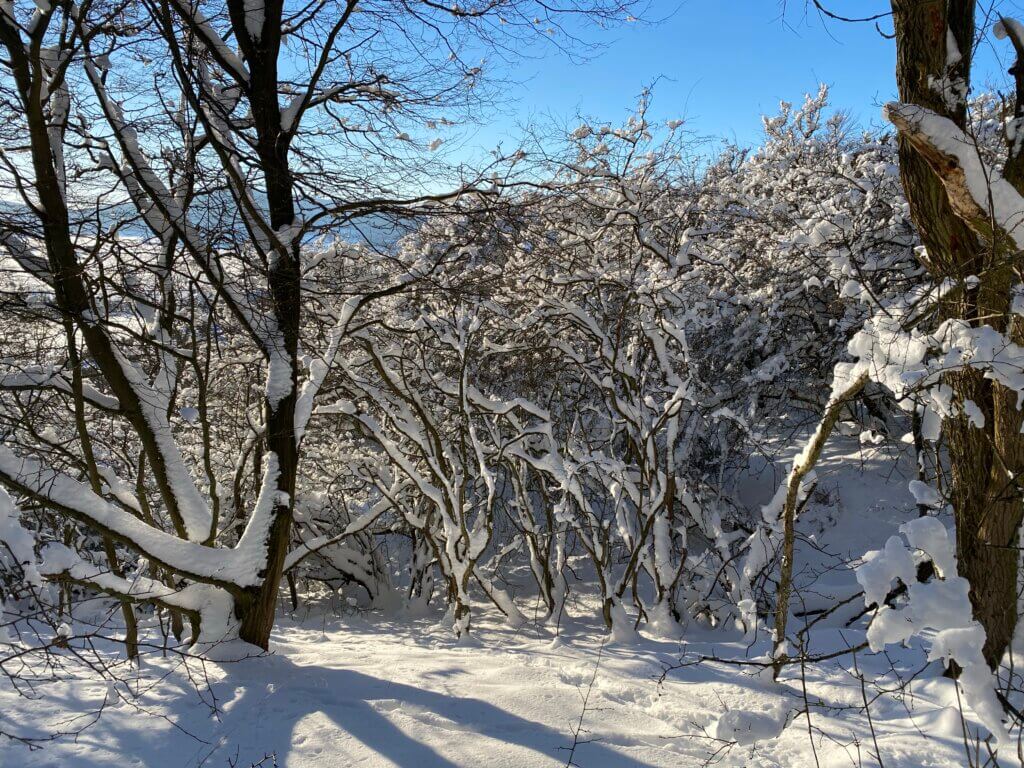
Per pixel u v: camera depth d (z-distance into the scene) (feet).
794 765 14.94
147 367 27.12
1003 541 16.38
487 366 35.50
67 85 21.01
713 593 32.48
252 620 20.74
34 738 15.56
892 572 11.07
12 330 23.34
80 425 21.01
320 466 38.78
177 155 20.76
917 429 21.56
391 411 29.45
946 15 14.74
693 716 17.66
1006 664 16.47
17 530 16.20
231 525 34.55
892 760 14.61
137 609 35.45
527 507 32.55
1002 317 15.15
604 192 34.04
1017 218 13.14
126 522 19.39
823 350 37.99
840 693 18.79
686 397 28.48
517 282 31.71
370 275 28.30
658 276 29.55
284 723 16.14
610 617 28.17
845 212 31.58
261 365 28.30
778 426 42.98
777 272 37.22
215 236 19.65
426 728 15.94
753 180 40.29
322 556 40.57
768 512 26.04
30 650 16.70
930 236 15.85
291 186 21.61
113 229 19.54
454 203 22.79
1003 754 14.47
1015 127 15.75
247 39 20.59
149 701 17.46
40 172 19.11
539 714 17.19
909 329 14.44
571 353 31.42
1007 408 15.83
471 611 36.01
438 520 36.19
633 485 30.01
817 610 29.04
